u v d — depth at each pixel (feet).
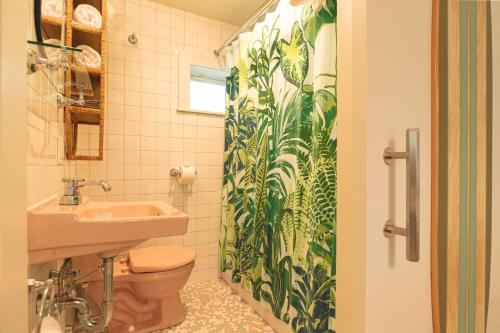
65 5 3.99
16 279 1.11
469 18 2.56
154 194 6.40
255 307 5.73
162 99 6.47
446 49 2.32
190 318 5.44
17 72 1.13
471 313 2.67
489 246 2.83
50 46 2.35
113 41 5.95
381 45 1.85
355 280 1.85
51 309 2.38
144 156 6.28
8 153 1.04
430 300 2.27
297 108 4.49
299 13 4.42
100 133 4.62
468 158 2.55
